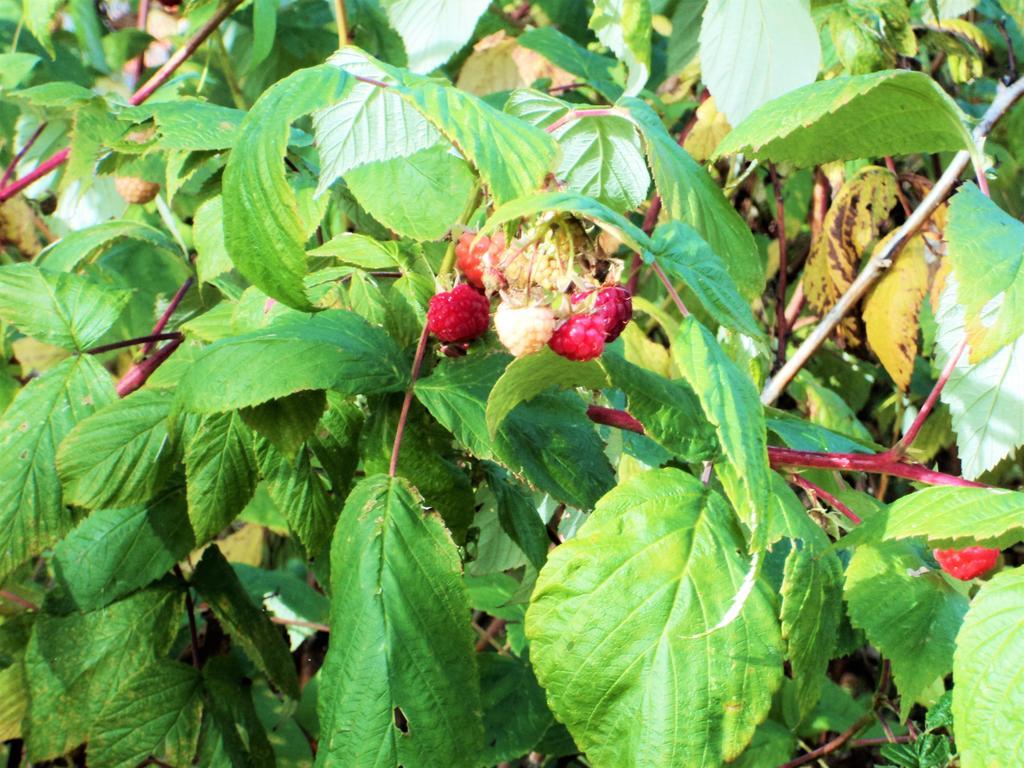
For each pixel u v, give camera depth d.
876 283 0.75
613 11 0.66
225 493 0.51
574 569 0.44
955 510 0.43
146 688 0.56
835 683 0.79
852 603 0.49
